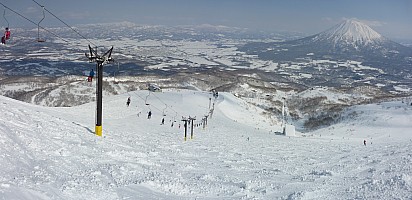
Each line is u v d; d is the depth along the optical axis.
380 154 24.77
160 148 18.50
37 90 125.19
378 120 75.62
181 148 20.45
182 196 9.26
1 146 9.02
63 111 35.09
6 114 14.07
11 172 7.60
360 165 18.48
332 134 67.25
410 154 22.67
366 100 127.94
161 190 9.39
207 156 18.73
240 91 149.75
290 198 10.12
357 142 49.03
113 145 14.92
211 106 89.31
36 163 8.91
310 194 10.57
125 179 9.64
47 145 10.96
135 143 18.38
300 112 114.69
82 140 14.15
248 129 62.91
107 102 64.69
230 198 9.67
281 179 13.30
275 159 21.08
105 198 7.67
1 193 5.91
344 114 89.06
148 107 67.62
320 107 115.06
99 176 9.34
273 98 136.62
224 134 42.50
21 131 11.44
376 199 10.07
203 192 9.93
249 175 13.68
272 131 70.56
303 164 19.23
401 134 62.47
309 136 61.25
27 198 6.15
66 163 9.76
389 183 12.32
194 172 12.92
